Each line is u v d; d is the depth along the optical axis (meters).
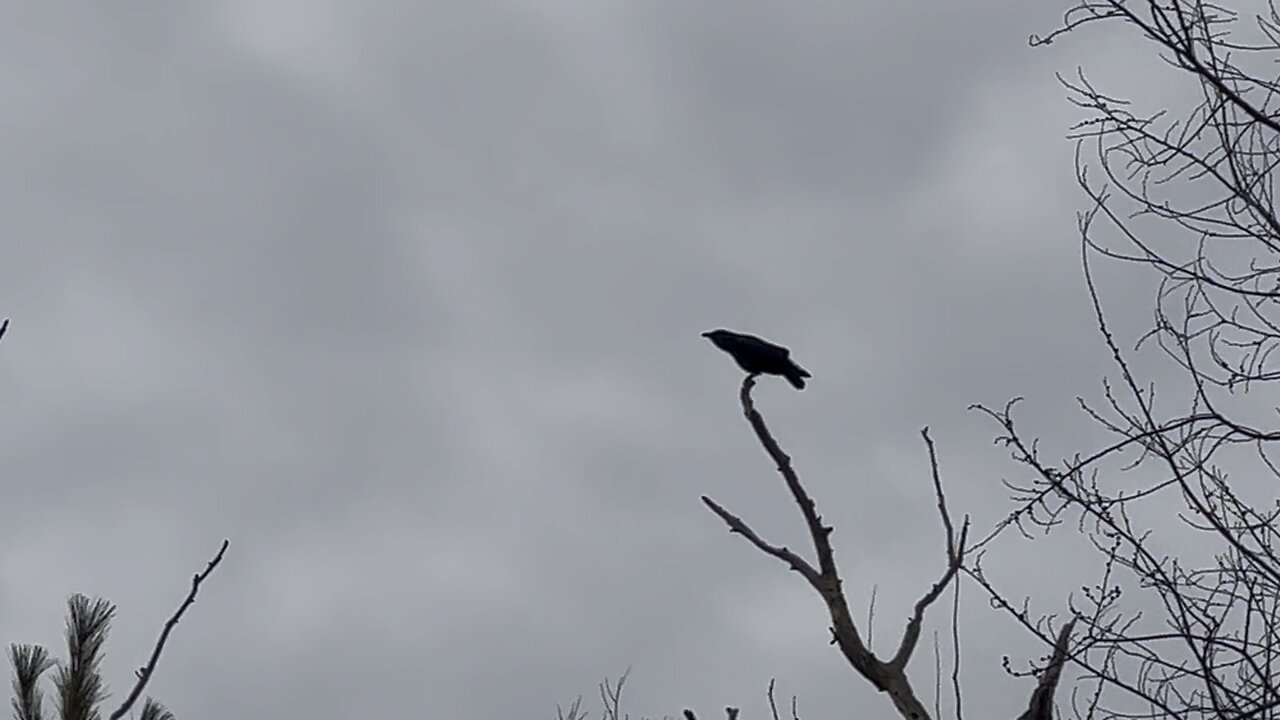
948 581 9.70
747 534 10.35
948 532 9.70
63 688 12.17
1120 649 8.84
